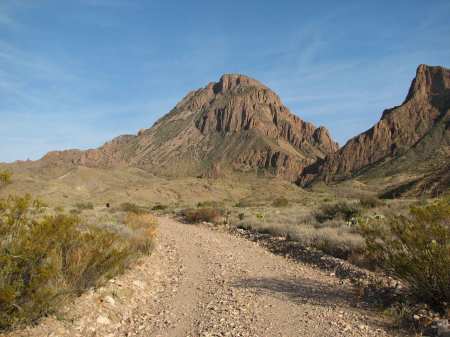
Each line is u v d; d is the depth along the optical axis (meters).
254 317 7.34
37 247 6.32
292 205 52.16
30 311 5.88
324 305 7.98
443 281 7.28
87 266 7.78
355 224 17.17
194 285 9.97
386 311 7.27
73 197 99.19
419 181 95.69
